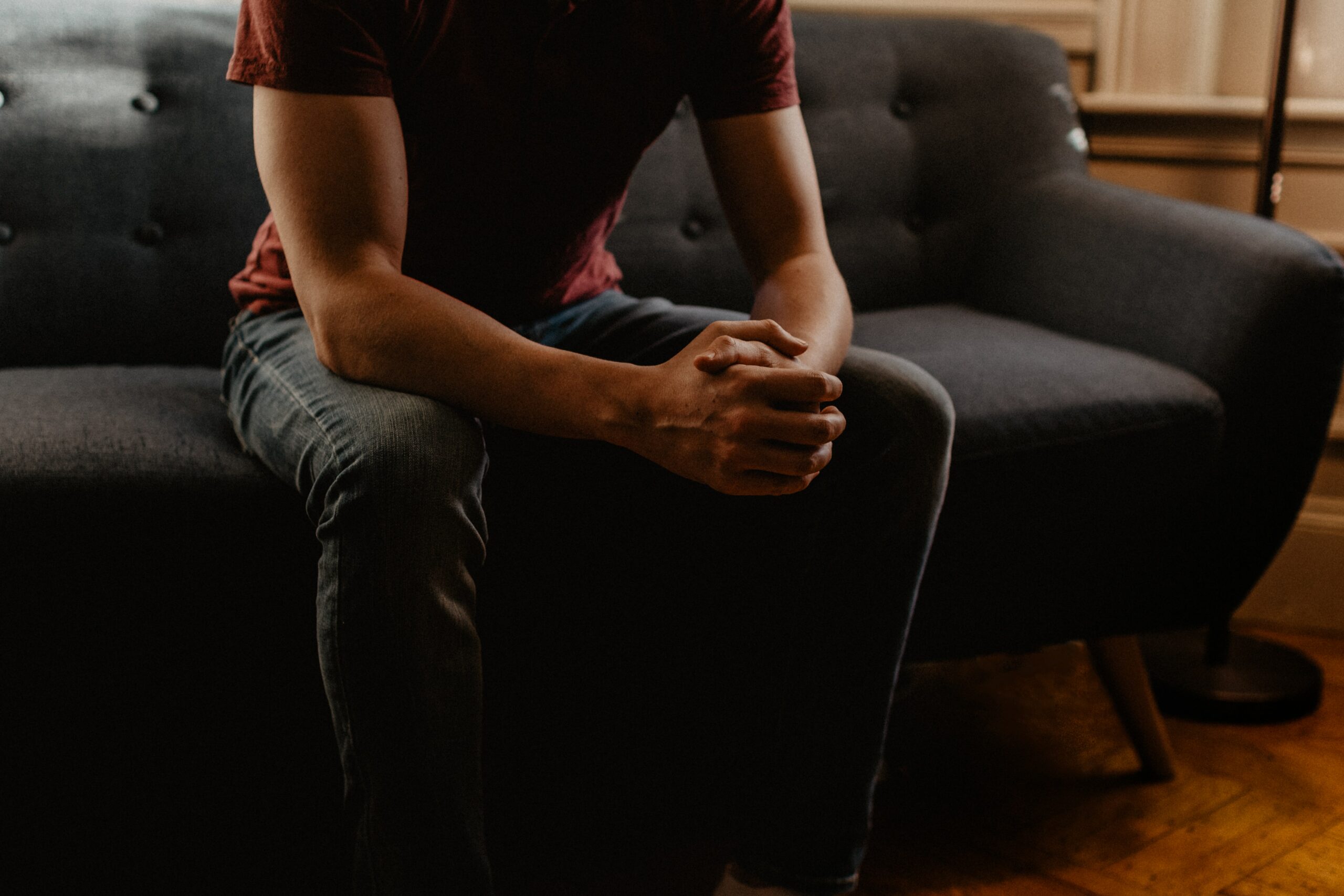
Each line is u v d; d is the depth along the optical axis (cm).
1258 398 136
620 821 115
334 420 86
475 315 90
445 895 83
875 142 175
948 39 183
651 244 161
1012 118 180
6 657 92
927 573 123
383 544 79
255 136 94
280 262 112
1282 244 135
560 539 105
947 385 127
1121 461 128
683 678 114
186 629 96
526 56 100
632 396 87
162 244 140
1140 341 148
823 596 99
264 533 96
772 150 111
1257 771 146
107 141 137
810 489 101
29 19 136
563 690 109
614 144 108
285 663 99
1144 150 206
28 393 112
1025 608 129
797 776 99
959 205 179
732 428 84
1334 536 187
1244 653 173
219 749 99
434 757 81
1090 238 159
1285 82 172
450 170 104
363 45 92
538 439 103
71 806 97
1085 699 166
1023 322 167
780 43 111
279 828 103
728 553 112
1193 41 201
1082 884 121
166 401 114
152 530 94
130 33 141
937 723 158
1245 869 124
